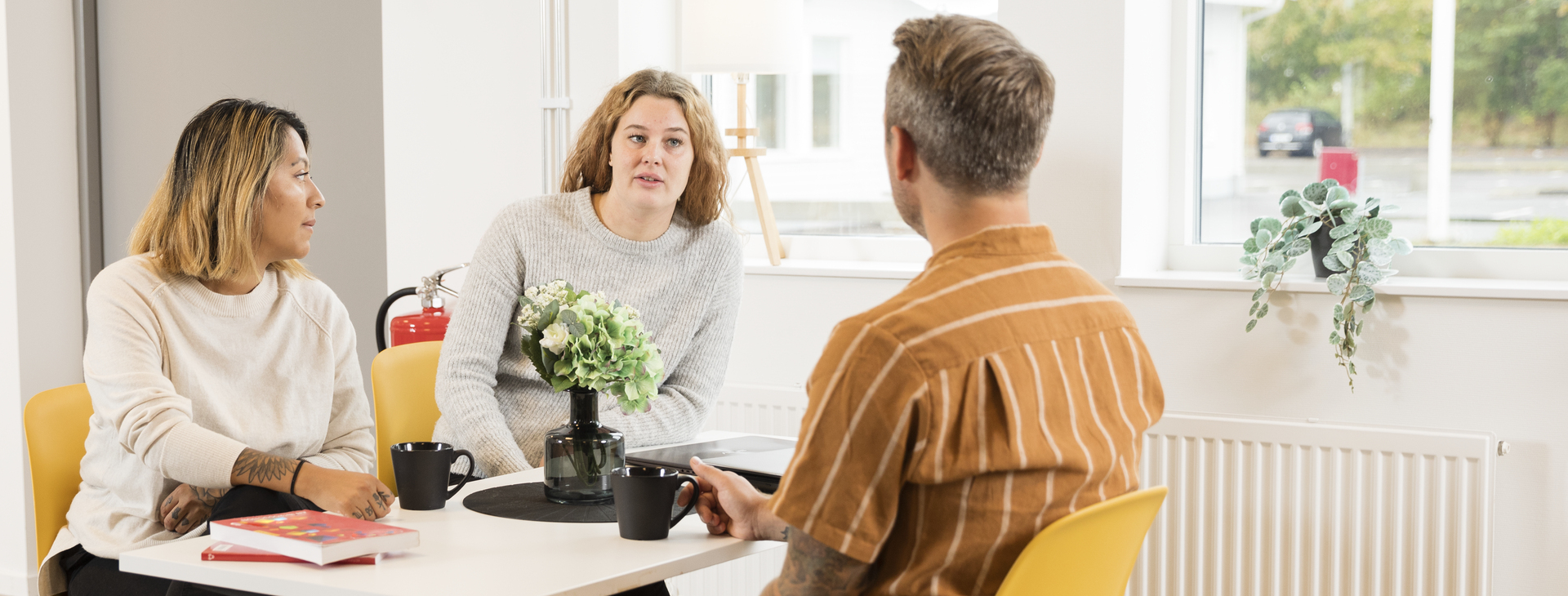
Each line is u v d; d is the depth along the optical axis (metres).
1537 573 2.08
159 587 1.67
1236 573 2.24
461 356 1.92
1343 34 2.39
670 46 3.12
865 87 2.90
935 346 0.97
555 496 1.48
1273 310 2.24
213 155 1.79
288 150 1.86
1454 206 2.32
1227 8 2.50
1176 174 2.55
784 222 3.07
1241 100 2.51
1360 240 2.16
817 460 0.99
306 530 1.22
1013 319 1.01
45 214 3.31
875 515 0.98
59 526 1.82
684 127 1.96
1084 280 1.10
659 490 1.29
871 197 2.92
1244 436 2.21
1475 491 2.03
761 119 3.07
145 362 1.70
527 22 3.03
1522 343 2.05
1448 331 2.11
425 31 3.13
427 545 1.28
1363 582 2.14
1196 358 2.32
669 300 2.02
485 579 1.14
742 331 2.82
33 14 3.26
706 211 2.06
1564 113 2.20
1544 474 2.05
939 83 1.04
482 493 1.54
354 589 1.10
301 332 1.94
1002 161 1.04
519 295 2.00
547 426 1.96
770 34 2.62
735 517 1.30
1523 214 2.26
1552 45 2.20
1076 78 2.39
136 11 3.43
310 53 3.25
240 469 1.56
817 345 2.72
